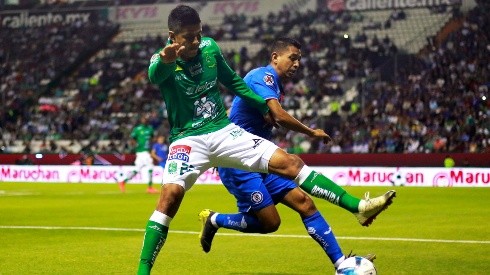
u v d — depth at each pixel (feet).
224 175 43.27
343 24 250.78
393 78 217.97
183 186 36.70
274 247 57.16
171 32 35.63
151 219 36.22
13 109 237.45
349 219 82.23
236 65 241.55
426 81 208.44
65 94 244.42
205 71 36.86
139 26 273.33
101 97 237.66
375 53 227.81
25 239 63.72
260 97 39.86
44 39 274.16
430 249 54.95
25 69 259.60
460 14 236.43
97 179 192.85
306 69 228.43
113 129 222.69
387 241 60.49
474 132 184.14
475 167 174.19
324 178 36.40
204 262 49.14
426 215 86.17
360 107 206.49
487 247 55.93
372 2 249.75
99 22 277.85
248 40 257.55
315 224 38.96
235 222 44.83
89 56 263.70
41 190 152.87
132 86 241.55
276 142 202.80
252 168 37.09
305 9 259.39
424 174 165.68
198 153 36.91
